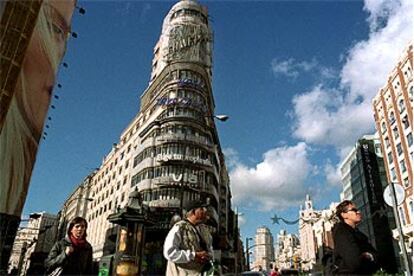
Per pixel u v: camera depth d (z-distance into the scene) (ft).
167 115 136.36
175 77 150.71
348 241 9.97
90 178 217.77
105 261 30.53
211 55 189.78
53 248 12.08
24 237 159.33
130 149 158.10
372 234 171.83
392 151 151.23
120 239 31.24
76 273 11.60
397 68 147.33
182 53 171.01
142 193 120.06
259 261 653.30
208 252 10.04
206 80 159.43
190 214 10.48
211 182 129.08
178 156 123.95
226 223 181.27
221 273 9.95
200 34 179.42
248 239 150.20
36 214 92.89
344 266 9.70
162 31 202.69
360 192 194.18
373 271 9.79
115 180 166.30
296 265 254.68
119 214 31.09
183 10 189.06
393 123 151.64
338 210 11.02
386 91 159.02
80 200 214.48
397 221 20.35
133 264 30.17
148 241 99.60
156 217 108.37
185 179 120.06
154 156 127.03
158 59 192.13
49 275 11.35
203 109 142.82
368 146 194.29
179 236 9.57
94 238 172.24
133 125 171.94
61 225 231.30
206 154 134.10
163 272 92.94
